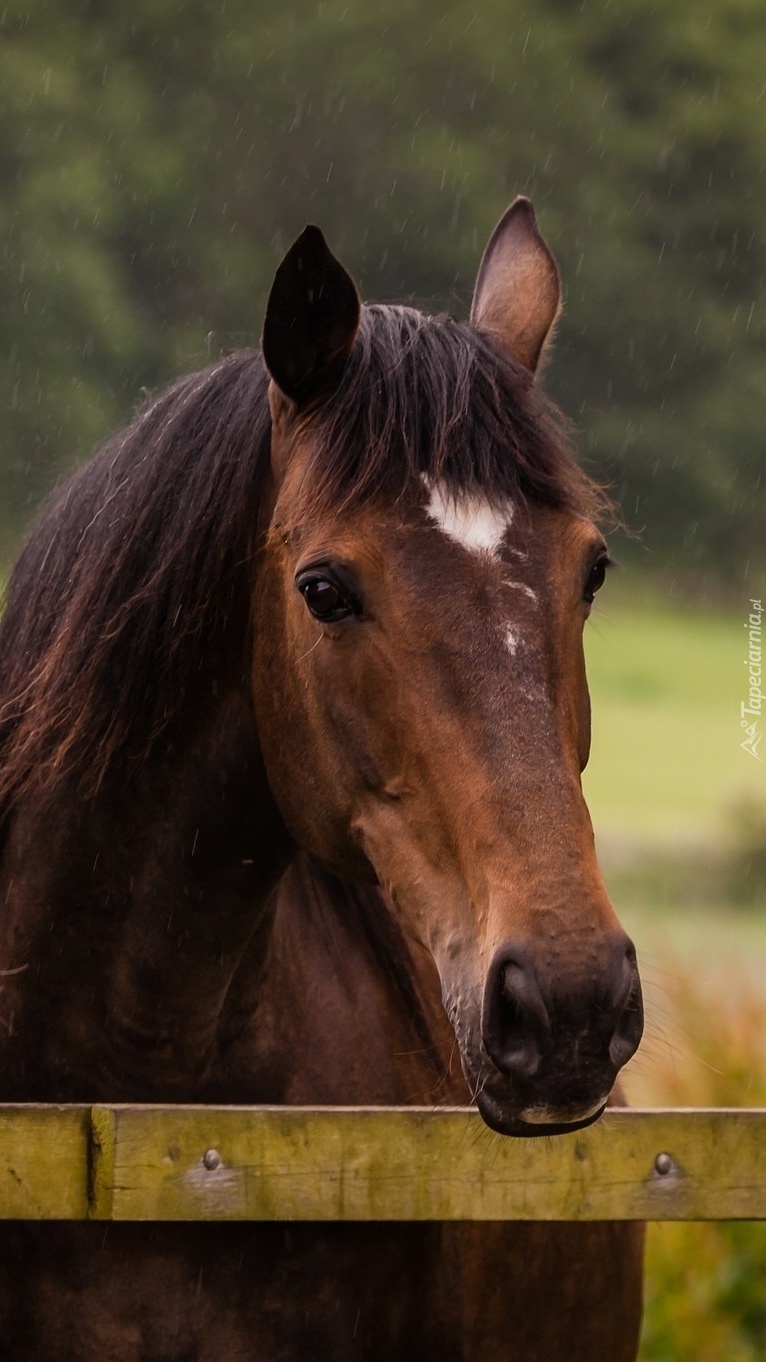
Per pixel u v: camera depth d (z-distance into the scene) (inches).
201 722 172.7
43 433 1820.9
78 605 174.6
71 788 173.3
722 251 2436.0
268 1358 173.8
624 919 925.8
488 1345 207.2
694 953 797.9
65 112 2263.8
